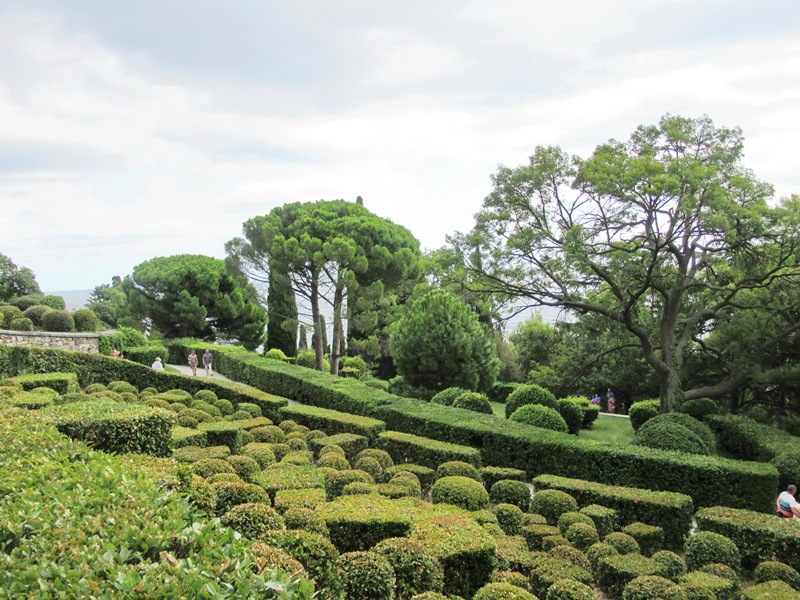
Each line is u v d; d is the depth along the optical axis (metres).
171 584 3.70
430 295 23.28
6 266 43.25
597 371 29.88
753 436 18.19
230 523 6.72
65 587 3.66
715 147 20.59
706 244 20.28
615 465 13.57
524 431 15.23
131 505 5.10
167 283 38.75
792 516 11.60
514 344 36.47
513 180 20.66
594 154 20.55
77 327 29.11
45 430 7.83
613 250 19.16
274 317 35.16
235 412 18.20
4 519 4.53
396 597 6.46
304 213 30.25
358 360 34.22
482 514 9.95
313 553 6.34
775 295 21.77
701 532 9.84
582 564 8.45
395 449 14.70
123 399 16.08
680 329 24.89
